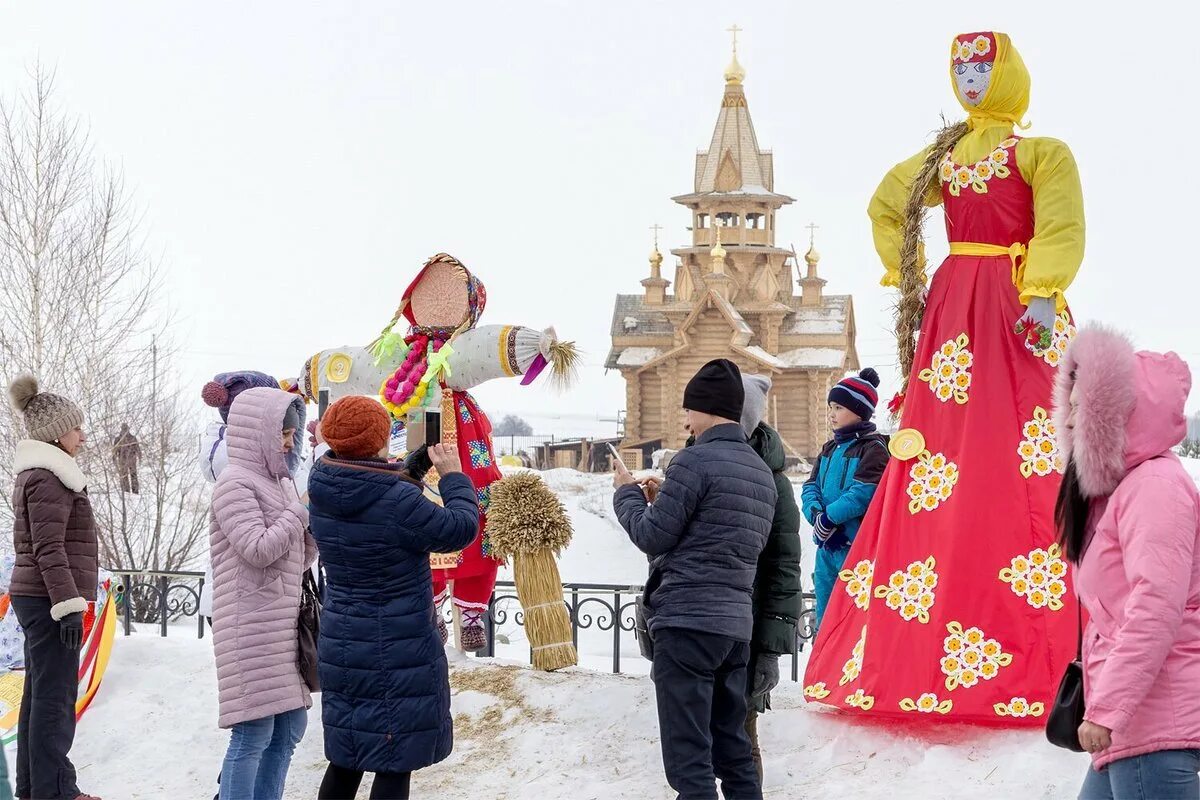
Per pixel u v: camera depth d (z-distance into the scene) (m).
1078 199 6.20
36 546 6.12
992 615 6.09
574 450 53.00
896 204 6.95
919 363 6.59
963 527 6.21
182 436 18.55
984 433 6.30
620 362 50.53
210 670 8.09
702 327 49.44
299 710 5.76
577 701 6.96
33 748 6.16
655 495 5.75
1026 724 6.02
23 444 6.30
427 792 6.25
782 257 52.19
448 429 8.25
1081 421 3.89
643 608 5.43
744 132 53.03
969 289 6.47
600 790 6.05
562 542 7.77
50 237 18.56
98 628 7.91
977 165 6.45
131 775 6.92
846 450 7.01
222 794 5.45
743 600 5.32
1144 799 3.72
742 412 5.57
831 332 49.56
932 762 5.78
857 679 6.29
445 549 5.32
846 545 6.98
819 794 5.67
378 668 5.25
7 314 18.41
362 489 5.21
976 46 6.43
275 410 5.67
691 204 52.75
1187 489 3.77
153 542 17.12
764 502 5.38
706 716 5.26
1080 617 4.12
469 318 8.53
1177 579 3.69
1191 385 3.90
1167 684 3.73
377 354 8.69
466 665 7.82
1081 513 4.03
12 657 7.73
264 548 5.43
